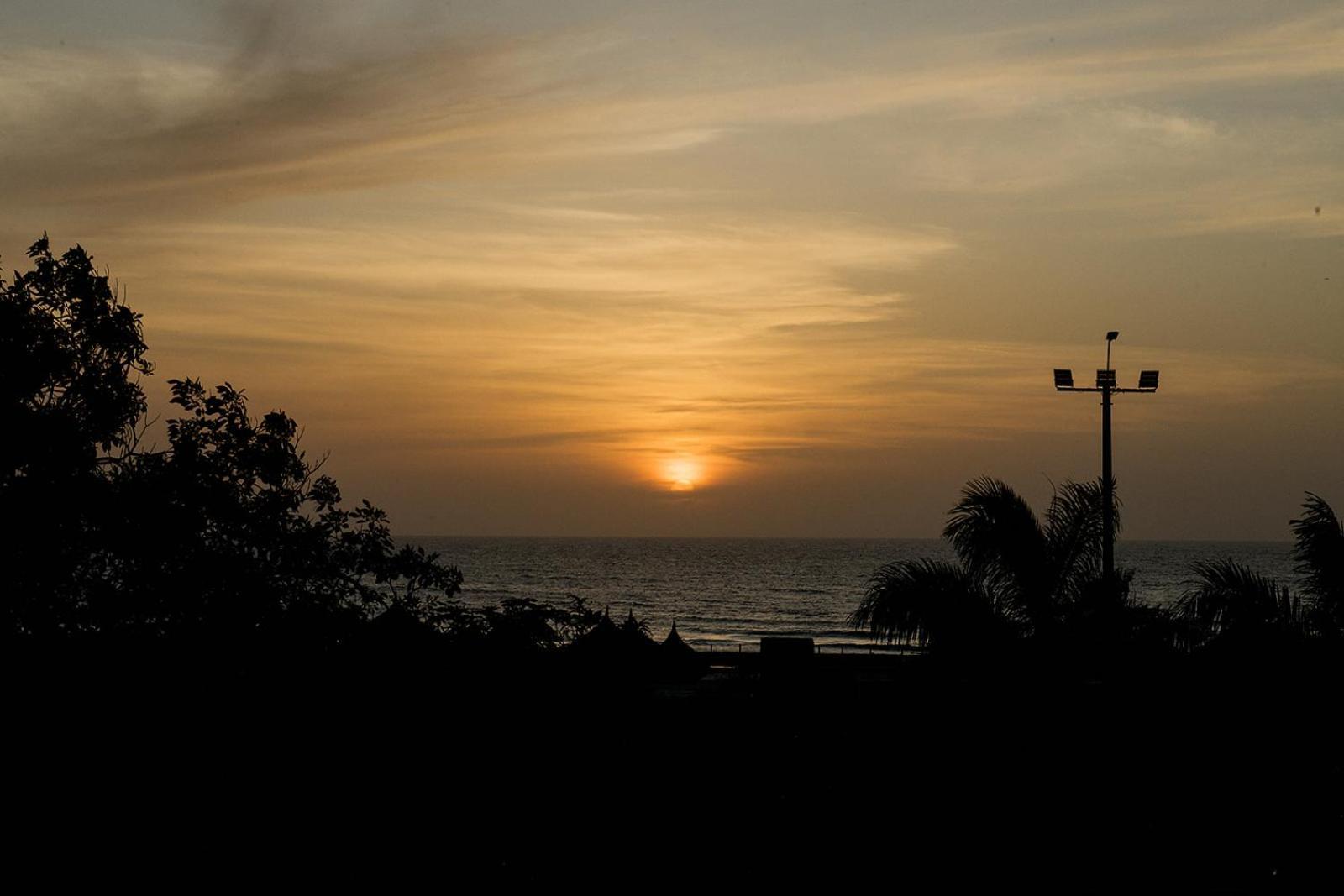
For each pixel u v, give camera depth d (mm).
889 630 22859
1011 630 22609
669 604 162000
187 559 19547
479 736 21062
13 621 18062
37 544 17984
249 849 18875
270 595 20359
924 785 23344
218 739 19219
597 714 22516
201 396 21031
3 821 17094
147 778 18328
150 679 18625
